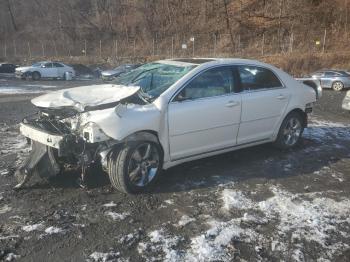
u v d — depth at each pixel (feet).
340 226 14.29
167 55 149.59
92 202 15.76
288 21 149.07
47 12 196.95
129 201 15.93
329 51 128.77
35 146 17.56
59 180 17.80
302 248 12.80
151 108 16.79
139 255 12.17
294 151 23.25
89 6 193.88
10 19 196.44
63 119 16.42
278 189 17.47
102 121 15.23
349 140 26.61
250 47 144.87
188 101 17.97
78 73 132.05
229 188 17.42
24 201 15.72
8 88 72.54
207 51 149.07
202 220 14.46
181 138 17.83
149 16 173.17
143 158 16.70
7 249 12.35
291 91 22.49
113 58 146.61
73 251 12.33
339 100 56.49
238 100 19.69
